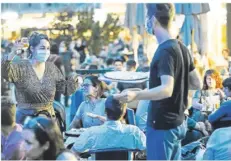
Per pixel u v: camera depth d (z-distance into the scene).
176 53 5.32
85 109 6.72
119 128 5.86
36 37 6.26
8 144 5.58
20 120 5.96
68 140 6.30
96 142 5.82
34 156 5.23
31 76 6.13
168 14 5.43
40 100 6.16
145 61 7.07
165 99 5.39
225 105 6.02
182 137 5.62
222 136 5.99
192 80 5.71
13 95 6.09
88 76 6.77
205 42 7.08
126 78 6.42
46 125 5.23
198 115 6.51
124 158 5.88
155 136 5.50
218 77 6.68
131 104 6.41
